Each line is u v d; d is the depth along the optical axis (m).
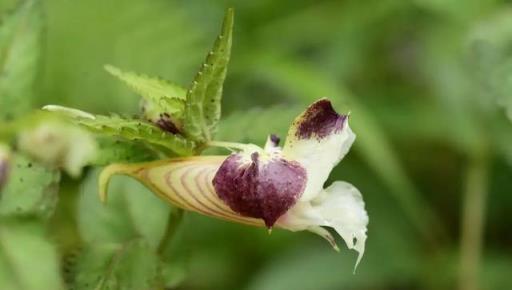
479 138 0.34
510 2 0.36
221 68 0.22
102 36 0.36
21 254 0.23
